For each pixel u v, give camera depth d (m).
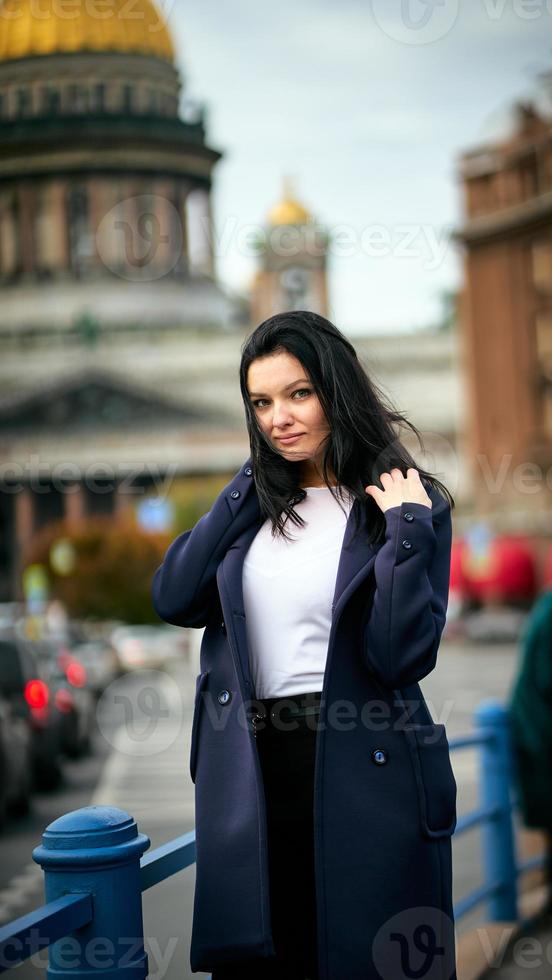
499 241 66.44
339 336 2.84
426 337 74.00
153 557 50.16
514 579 60.00
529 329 65.81
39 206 73.69
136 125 66.44
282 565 2.78
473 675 34.94
